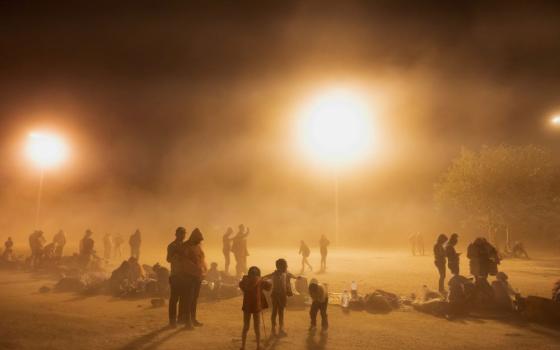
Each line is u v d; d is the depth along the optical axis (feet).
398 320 32.37
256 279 25.41
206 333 28.09
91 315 33.14
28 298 41.11
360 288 47.37
